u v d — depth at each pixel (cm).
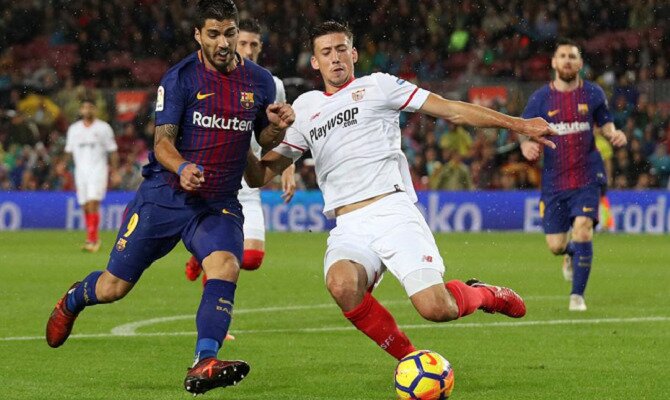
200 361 1964
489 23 10006
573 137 3762
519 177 8419
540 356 2703
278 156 2423
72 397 2173
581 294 3703
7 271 5150
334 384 2327
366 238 2294
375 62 10012
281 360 2645
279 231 8438
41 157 9062
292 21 10250
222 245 2158
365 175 2336
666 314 3581
